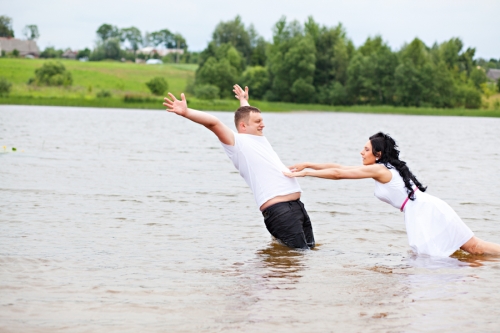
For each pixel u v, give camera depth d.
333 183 11.00
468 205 8.80
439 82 80.94
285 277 5.02
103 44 167.88
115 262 5.40
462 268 5.42
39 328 3.74
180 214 7.77
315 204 8.78
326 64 87.94
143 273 5.06
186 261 5.50
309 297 4.46
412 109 76.25
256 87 87.44
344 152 17.72
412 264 5.56
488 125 44.06
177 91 90.94
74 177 10.75
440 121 51.72
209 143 20.12
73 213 7.58
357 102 84.88
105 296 4.41
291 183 6.41
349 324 3.89
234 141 6.46
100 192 9.22
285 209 6.24
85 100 60.88
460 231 6.04
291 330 3.78
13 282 4.68
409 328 3.83
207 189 9.88
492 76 126.69
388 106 80.88
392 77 82.44
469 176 12.37
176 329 3.77
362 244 6.42
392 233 6.98
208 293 4.53
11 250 5.69
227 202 8.75
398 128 36.38
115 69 104.88
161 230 6.82
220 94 86.38
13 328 3.72
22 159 13.38
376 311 4.16
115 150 16.53
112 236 6.43
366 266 5.45
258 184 6.39
